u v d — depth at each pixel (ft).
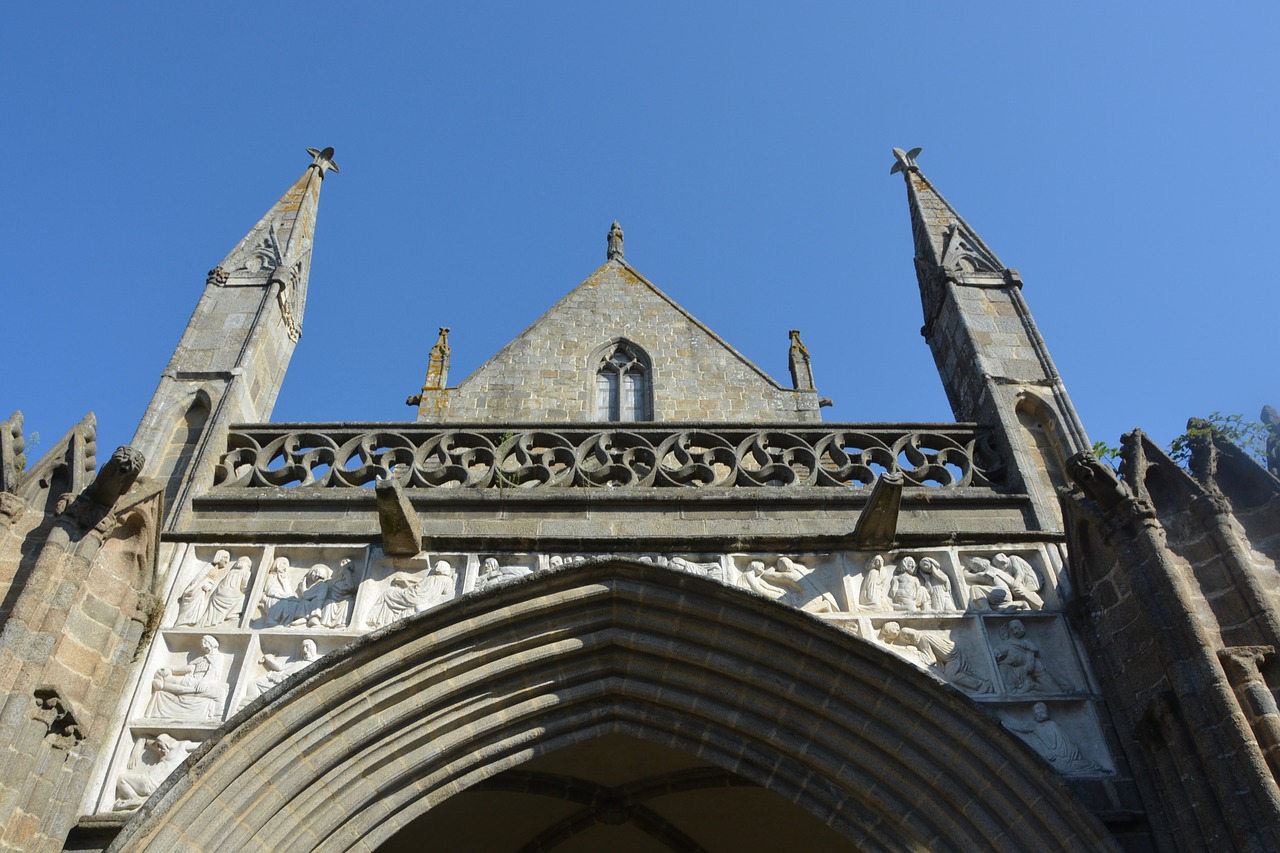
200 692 38.96
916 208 63.67
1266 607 36.52
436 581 41.96
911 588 42.32
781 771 39.27
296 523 44.27
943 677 39.58
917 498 45.62
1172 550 39.58
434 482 46.75
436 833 53.62
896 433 49.44
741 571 42.93
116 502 39.68
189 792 35.12
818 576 42.93
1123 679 38.40
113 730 37.70
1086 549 41.27
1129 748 37.19
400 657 38.93
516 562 42.75
